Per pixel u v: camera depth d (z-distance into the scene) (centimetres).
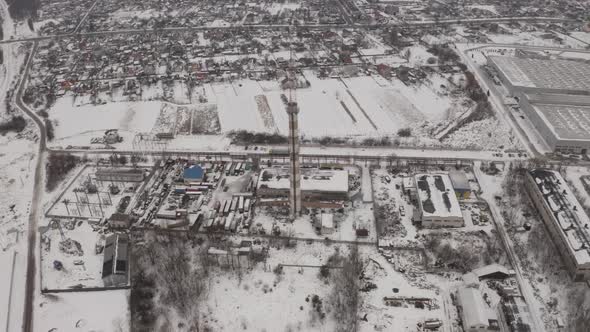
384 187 15988
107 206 15338
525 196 15250
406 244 13212
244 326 10706
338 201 15212
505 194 15412
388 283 11881
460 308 11006
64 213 15075
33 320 11012
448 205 14175
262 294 11619
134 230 14012
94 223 14488
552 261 12356
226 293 11650
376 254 12912
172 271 12250
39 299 11644
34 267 12750
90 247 13488
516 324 10075
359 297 11450
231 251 12938
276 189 15438
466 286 11556
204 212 14850
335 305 11200
